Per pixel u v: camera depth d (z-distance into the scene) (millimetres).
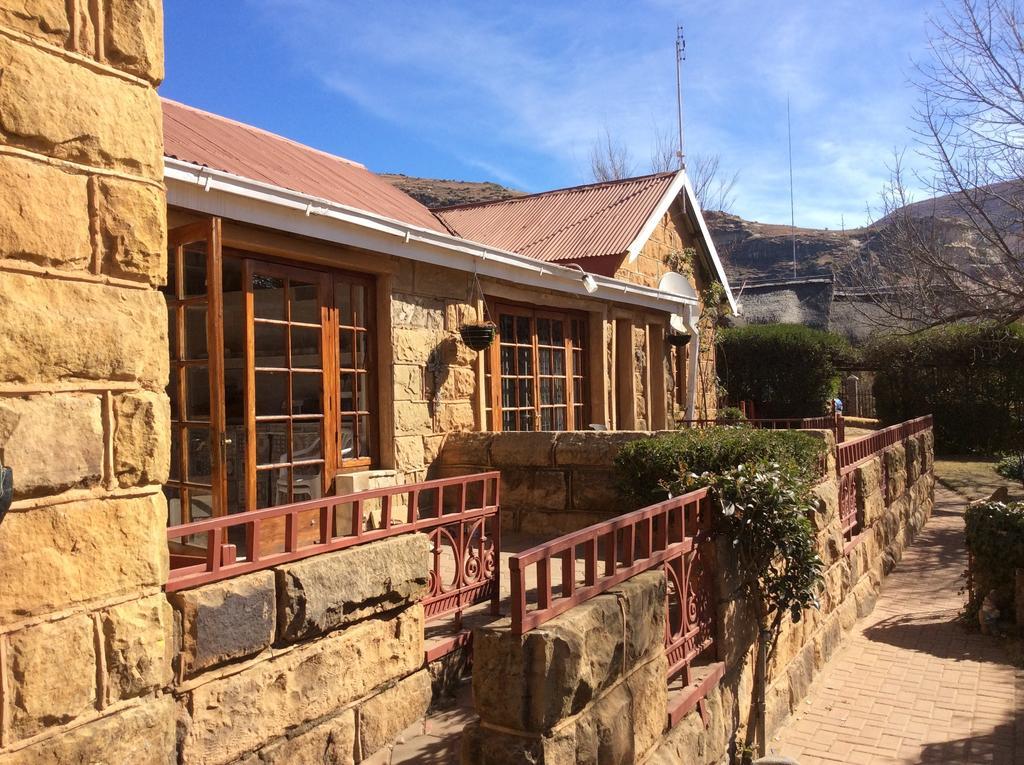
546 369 10203
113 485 2674
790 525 5270
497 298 9039
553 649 3115
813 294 30578
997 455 19438
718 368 22703
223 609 3174
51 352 2482
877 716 6102
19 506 2398
